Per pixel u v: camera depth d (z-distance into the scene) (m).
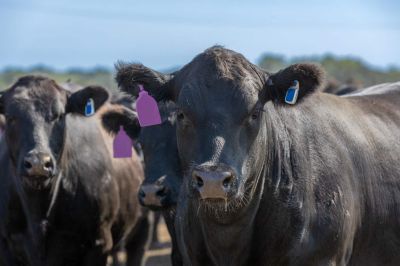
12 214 10.00
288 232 6.53
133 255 12.10
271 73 6.48
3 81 43.50
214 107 6.03
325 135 6.97
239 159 5.92
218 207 5.95
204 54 6.39
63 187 9.88
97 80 36.12
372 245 7.16
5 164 10.13
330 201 6.68
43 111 9.46
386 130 7.64
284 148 6.62
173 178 8.76
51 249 10.01
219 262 6.61
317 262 6.62
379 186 7.20
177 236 7.39
